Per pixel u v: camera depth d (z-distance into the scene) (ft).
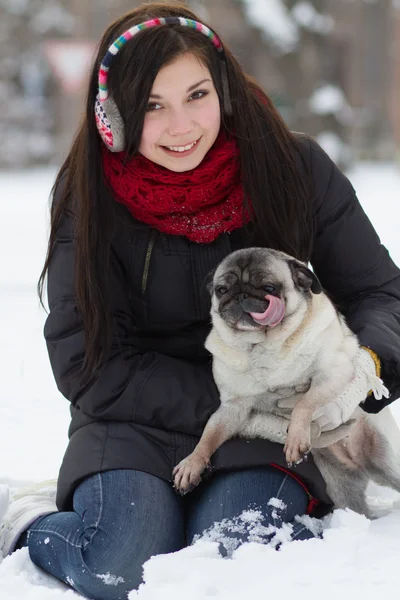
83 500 13.61
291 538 13.29
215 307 14.47
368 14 158.61
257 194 14.70
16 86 145.59
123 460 13.92
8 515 14.39
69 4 147.02
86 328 14.38
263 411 14.66
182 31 14.08
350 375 13.98
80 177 14.55
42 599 12.14
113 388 14.37
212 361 15.02
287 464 13.92
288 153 15.05
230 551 13.03
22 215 69.82
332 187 15.62
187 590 11.66
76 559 12.92
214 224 14.87
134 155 14.65
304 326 14.06
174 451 14.32
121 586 12.78
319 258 15.89
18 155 138.41
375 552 12.51
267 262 14.17
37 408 22.62
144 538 13.01
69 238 15.14
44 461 18.53
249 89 14.98
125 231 14.99
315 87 116.88
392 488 15.65
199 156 14.48
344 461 15.11
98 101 14.32
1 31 144.77
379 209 69.10
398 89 156.46
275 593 11.48
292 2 118.83
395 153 156.56
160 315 15.33
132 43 13.97
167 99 14.07
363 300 15.53
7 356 28.19
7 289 39.65
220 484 13.94
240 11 123.13
